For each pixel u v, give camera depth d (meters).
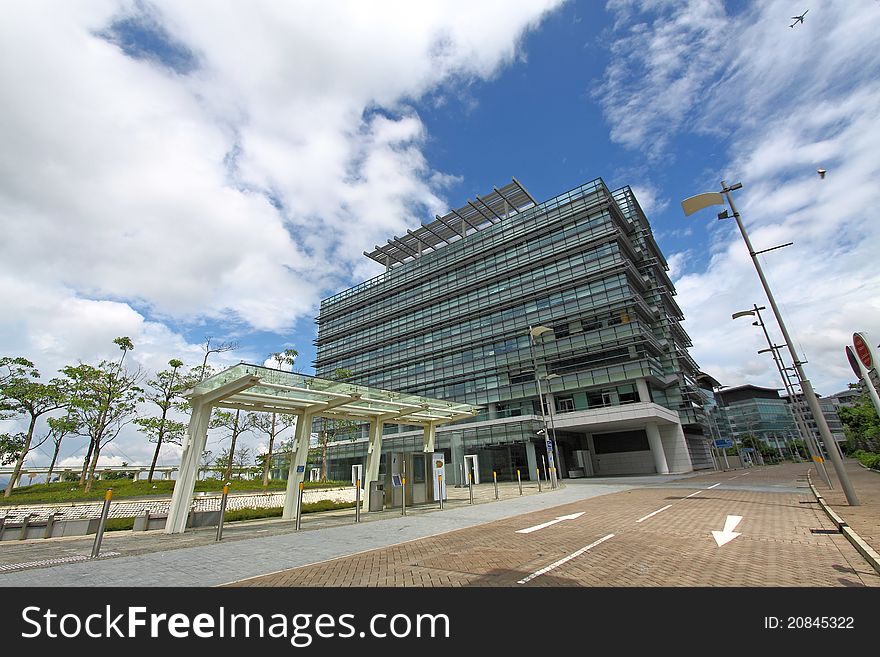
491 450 41.00
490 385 48.16
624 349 40.12
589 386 40.56
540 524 11.34
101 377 23.66
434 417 24.84
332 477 54.81
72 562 8.16
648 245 53.50
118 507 17.91
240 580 6.55
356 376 65.12
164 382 25.64
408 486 18.19
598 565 6.66
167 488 22.77
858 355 7.62
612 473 44.00
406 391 56.75
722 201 14.39
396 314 62.78
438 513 14.94
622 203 50.12
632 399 38.62
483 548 8.45
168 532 13.33
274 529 12.75
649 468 41.72
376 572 6.81
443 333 55.31
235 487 25.53
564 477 41.41
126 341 24.42
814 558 6.55
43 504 16.72
